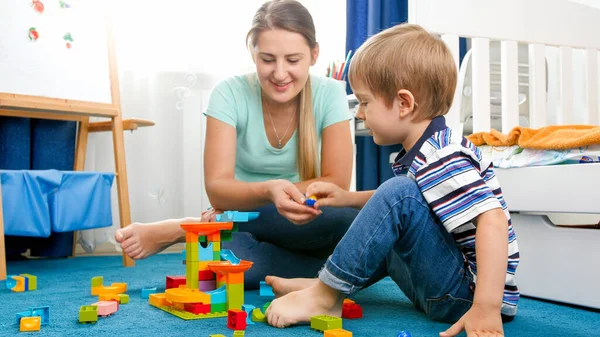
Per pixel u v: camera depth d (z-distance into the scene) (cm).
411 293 105
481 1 175
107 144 220
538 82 186
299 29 115
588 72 194
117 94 201
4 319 98
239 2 223
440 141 89
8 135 200
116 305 103
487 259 80
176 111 221
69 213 176
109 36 203
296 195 104
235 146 128
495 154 136
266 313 92
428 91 93
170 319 96
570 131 121
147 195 216
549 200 119
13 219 165
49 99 184
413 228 88
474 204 83
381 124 96
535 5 184
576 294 114
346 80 212
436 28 169
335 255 90
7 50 179
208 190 121
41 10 188
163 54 218
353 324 94
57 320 96
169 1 219
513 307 95
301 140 129
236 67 223
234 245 127
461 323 79
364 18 227
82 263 188
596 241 111
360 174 231
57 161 209
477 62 175
